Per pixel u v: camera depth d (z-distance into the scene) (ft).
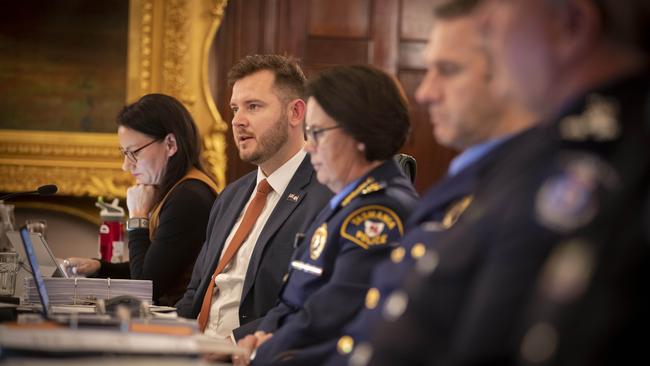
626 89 5.21
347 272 11.50
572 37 5.52
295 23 31.86
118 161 30.37
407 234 8.33
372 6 31.96
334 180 12.13
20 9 30.63
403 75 32.07
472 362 5.34
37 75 30.55
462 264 5.83
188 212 18.95
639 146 4.94
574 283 4.80
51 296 16.01
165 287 18.69
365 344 6.66
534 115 6.53
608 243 4.76
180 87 30.32
